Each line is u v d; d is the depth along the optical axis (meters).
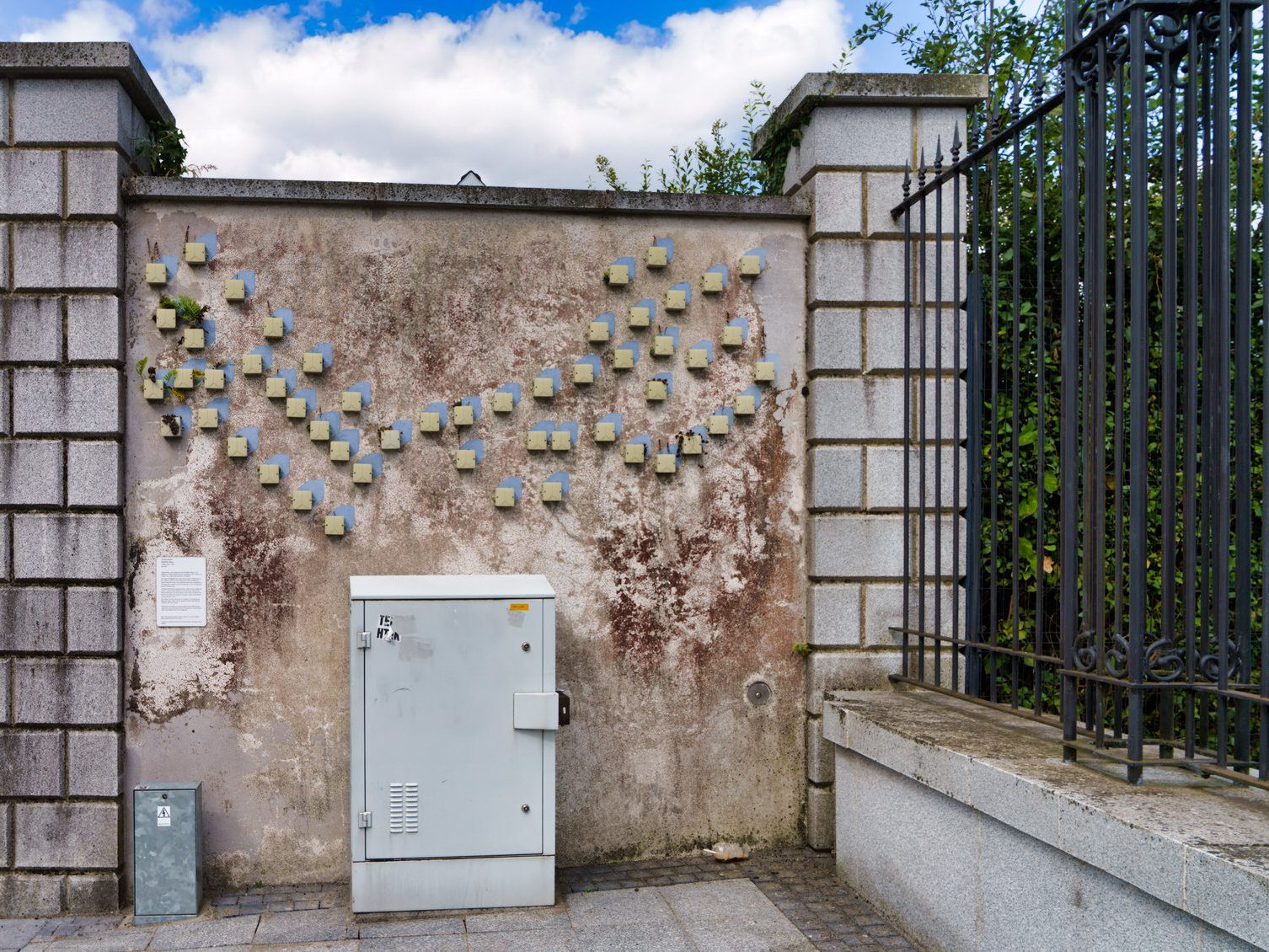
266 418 4.75
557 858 4.92
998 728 4.04
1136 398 3.17
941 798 3.77
